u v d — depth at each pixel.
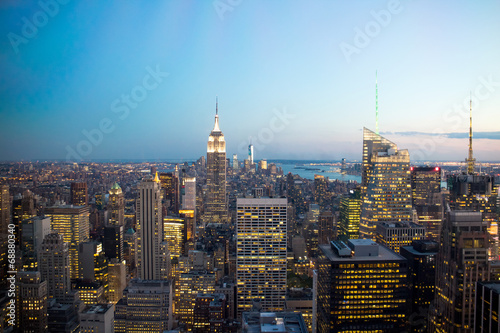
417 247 164.88
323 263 167.88
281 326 117.00
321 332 170.75
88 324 195.38
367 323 155.50
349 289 155.38
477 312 103.81
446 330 135.62
